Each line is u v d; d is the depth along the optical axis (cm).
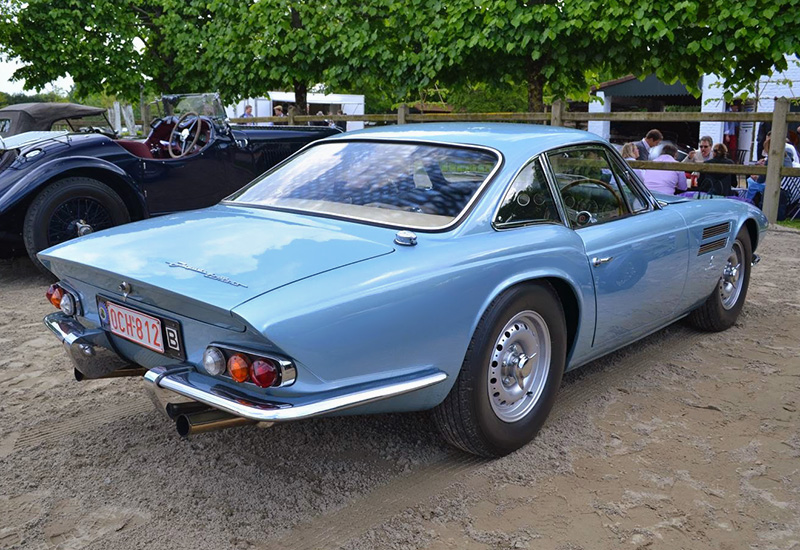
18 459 276
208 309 205
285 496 250
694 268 379
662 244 345
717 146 904
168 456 278
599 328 316
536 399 285
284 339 199
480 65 983
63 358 399
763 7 778
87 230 575
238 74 1178
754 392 348
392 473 266
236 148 693
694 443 293
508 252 260
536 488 256
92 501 247
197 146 689
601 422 312
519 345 276
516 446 278
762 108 1636
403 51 1038
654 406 329
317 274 218
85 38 1250
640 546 223
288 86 1201
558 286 291
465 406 254
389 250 238
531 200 285
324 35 1102
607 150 338
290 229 258
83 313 270
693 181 1045
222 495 251
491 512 241
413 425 306
